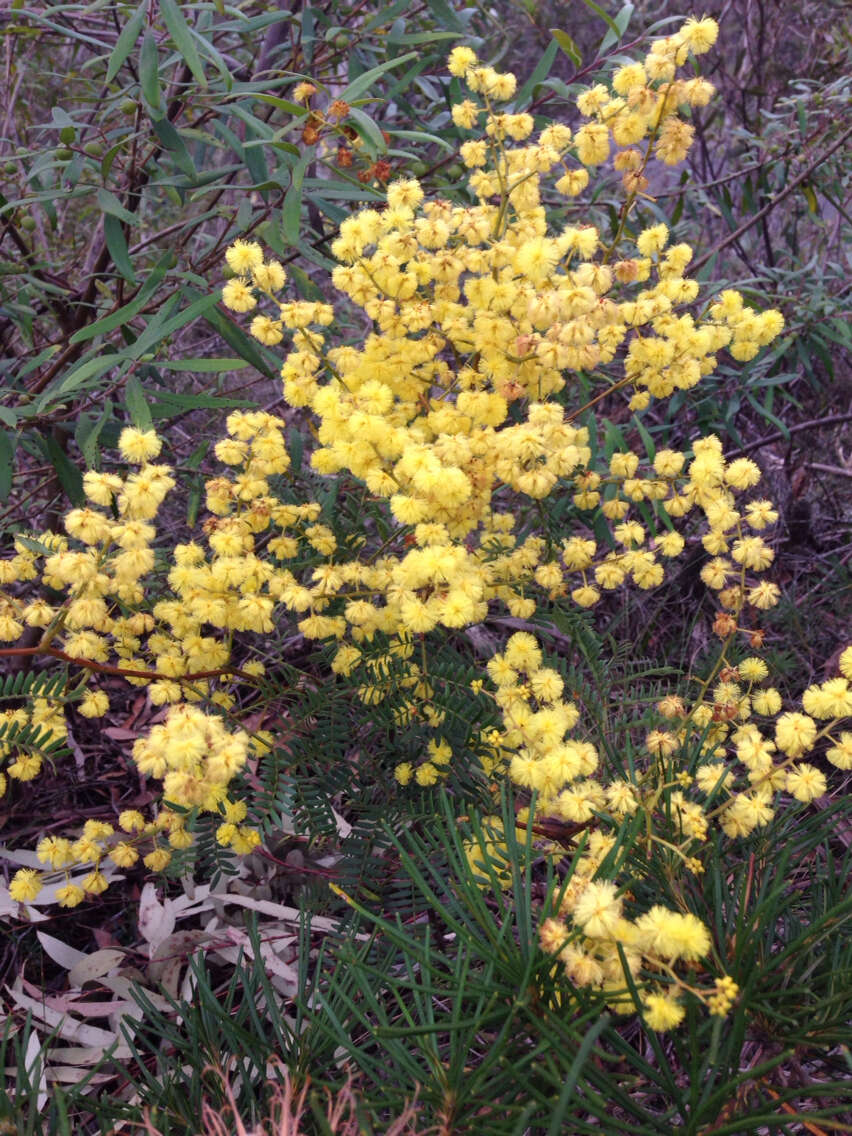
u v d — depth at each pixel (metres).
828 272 0.64
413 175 0.45
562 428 0.30
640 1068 0.22
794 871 0.29
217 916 0.36
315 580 0.32
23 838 0.39
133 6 0.39
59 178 0.50
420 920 0.33
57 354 0.45
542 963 0.22
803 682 0.47
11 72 0.56
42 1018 0.31
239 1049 0.26
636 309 0.32
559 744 0.27
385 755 0.35
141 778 0.41
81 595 0.29
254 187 0.37
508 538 0.36
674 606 0.52
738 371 0.53
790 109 0.64
